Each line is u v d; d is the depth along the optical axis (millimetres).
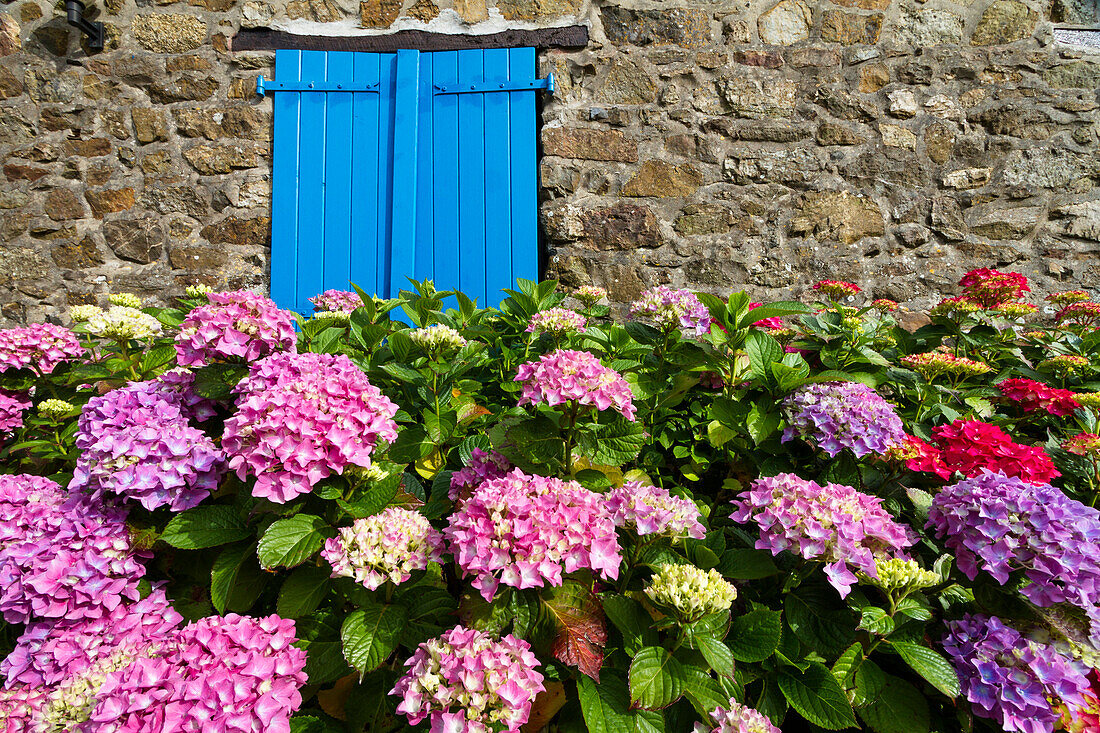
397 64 3752
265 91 3744
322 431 1214
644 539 1281
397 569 1133
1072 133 3773
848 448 1466
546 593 1146
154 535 1299
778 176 3762
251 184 3738
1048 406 1900
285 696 1033
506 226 3693
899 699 1159
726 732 1043
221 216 3734
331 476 1299
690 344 1834
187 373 1500
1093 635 1196
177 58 3762
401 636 1137
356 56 3781
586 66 3738
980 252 3762
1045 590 1211
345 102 3760
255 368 1386
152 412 1332
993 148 3775
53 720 1081
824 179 3768
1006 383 2016
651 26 3748
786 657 1192
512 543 1082
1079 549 1154
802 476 1685
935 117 3789
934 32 3791
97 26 3740
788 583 1286
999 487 1273
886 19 3785
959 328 2453
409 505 1365
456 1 3781
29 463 2027
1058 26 3791
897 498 1584
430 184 3723
